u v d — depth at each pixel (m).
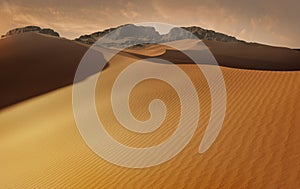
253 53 65.62
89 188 8.28
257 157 7.57
